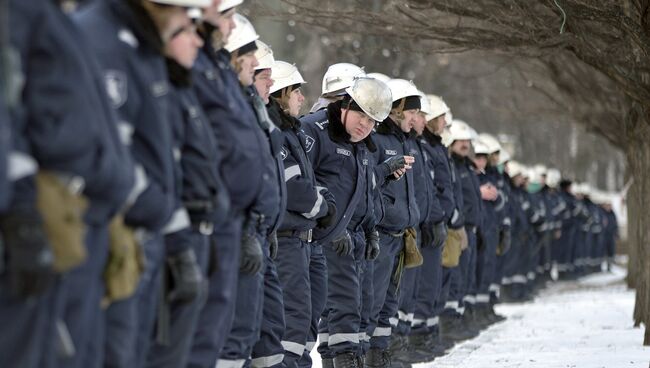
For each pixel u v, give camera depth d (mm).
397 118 18672
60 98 7629
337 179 15867
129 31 9180
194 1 9547
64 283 7852
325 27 23234
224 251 11016
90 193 8031
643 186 23891
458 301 24484
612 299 36844
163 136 9281
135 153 9172
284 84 15680
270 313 13422
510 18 20609
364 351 17172
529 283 38188
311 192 14367
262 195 11789
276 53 48688
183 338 10102
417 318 21203
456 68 51125
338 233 15664
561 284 46969
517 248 35656
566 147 78688
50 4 7777
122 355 8977
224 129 11133
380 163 18297
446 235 21094
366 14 21875
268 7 23016
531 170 42969
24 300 7492
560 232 47312
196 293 9836
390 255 17922
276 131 12727
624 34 19859
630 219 41000
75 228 7660
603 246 55531
